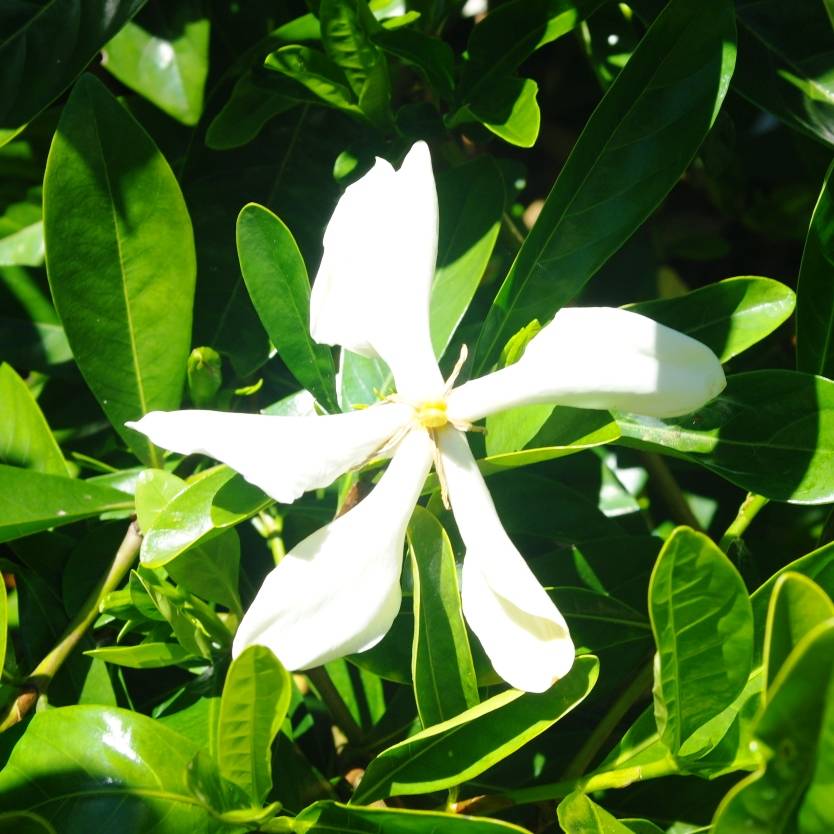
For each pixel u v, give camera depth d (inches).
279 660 11.9
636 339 12.7
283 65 14.8
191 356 14.5
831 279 14.3
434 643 13.0
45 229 14.4
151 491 13.7
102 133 14.4
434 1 15.4
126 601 13.9
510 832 12.4
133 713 13.1
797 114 14.9
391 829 12.8
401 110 15.4
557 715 12.8
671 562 12.0
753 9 15.2
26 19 15.0
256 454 12.6
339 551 12.6
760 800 11.5
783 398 13.8
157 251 14.6
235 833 12.9
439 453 13.0
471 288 14.6
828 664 11.1
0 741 13.1
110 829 12.8
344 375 14.5
